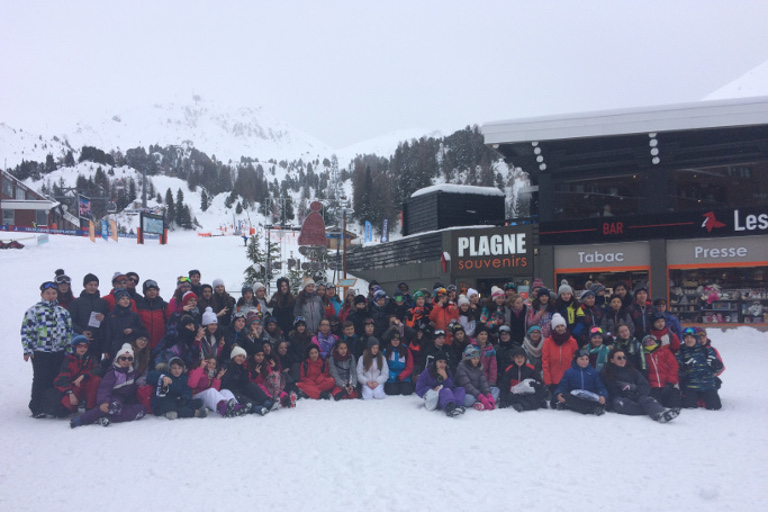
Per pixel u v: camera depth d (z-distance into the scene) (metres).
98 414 8.27
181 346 9.14
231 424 8.17
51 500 5.07
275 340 10.14
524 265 22.86
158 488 5.34
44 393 8.62
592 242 21.02
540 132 20.16
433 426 7.89
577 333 10.11
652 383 9.01
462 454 6.38
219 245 57.44
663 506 4.70
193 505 4.87
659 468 5.75
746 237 18.81
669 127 18.67
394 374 10.62
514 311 11.27
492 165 122.75
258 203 196.50
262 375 9.53
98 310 9.52
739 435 7.11
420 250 27.31
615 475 5.54
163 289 25.38
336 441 7.05
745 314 18.62
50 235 51.06
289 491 5.19
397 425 7.97
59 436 7.50
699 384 8.90
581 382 8.88
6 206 70.19
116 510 4.79
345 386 10.23
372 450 6.59
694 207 20.03
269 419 8.48
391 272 30.62
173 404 8.69
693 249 19.53
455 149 137.00
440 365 9.20
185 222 144.38
